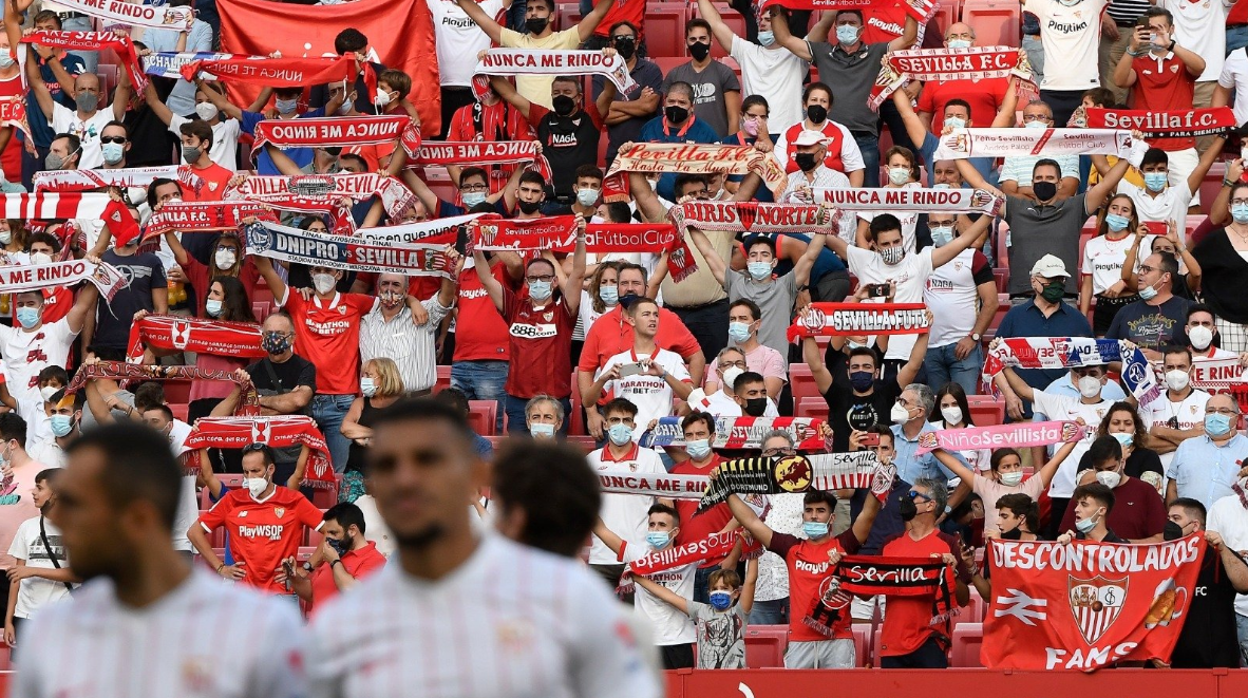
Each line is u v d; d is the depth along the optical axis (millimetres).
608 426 41938
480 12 60562
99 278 49188
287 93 58969
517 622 12805
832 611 37375
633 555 40344
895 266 48750
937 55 55281
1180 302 47812
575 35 60156
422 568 13039
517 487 15562
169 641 13031
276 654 13078
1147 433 43094
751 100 55062
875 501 37469
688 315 50719
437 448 13000
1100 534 36969
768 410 45219
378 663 12805
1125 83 59812
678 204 48219
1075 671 35406
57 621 13297
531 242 47250
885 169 60594
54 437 47875
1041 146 51719
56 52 61125
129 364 45469
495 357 49531
